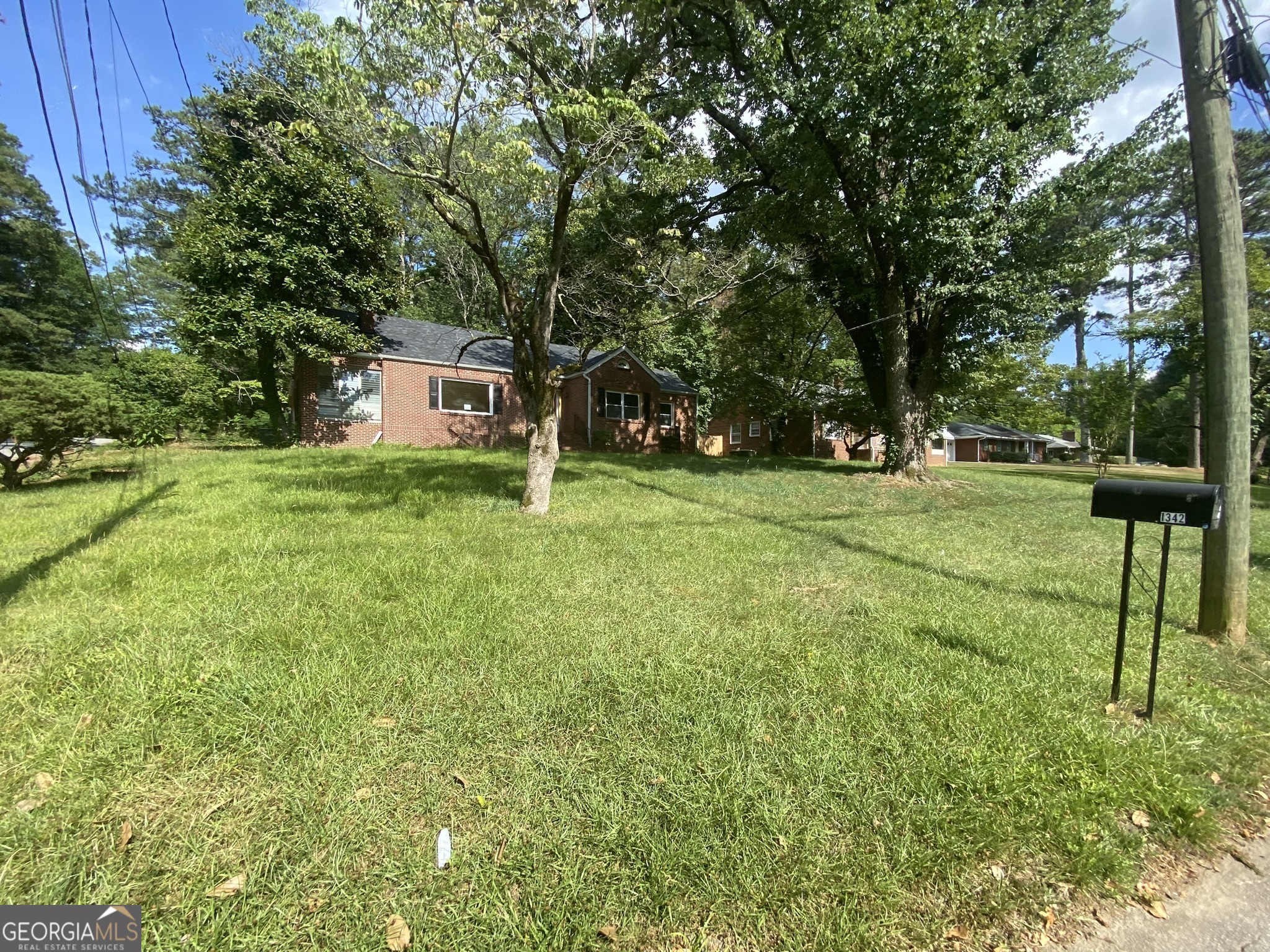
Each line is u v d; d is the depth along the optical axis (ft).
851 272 39.73
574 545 17.01
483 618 11.00
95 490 24.57
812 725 7.89
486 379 57.31
